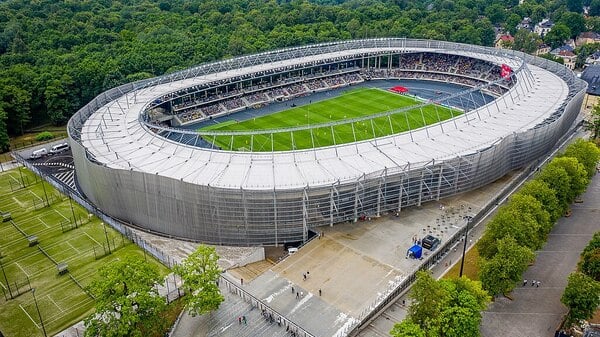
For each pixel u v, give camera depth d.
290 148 197.62
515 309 109.69
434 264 124.56
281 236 132.62
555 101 193.62
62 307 111.94
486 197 151.12
